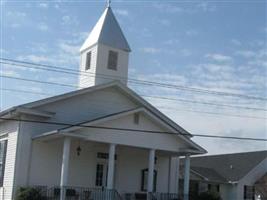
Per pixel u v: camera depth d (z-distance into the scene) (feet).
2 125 107.55
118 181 111.75
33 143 101.04
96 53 118.11
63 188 91.09
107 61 118.62
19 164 98.94
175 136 104.94
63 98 104.78
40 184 100.32
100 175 108.99
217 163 189.06
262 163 179.01
